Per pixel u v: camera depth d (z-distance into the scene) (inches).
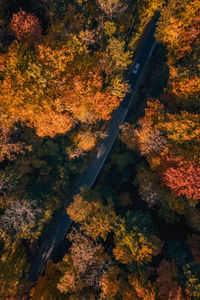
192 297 1081.4
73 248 1262.3
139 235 1201.4
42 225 1414.9
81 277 1235.9
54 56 1105.4
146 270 1240.8
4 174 1382.9
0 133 1353.3
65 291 1209.4
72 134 1552.7
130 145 1572.3
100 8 1384.1
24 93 1087.6
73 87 1176.2
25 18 1286.9
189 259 1218.6
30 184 1520.7
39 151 1551.4
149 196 1402.6
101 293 1228.5
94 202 1343.5
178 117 1168.2
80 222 1380.4
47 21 1449.3
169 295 1041.5
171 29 1267.2
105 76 1423.5
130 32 1567.4
